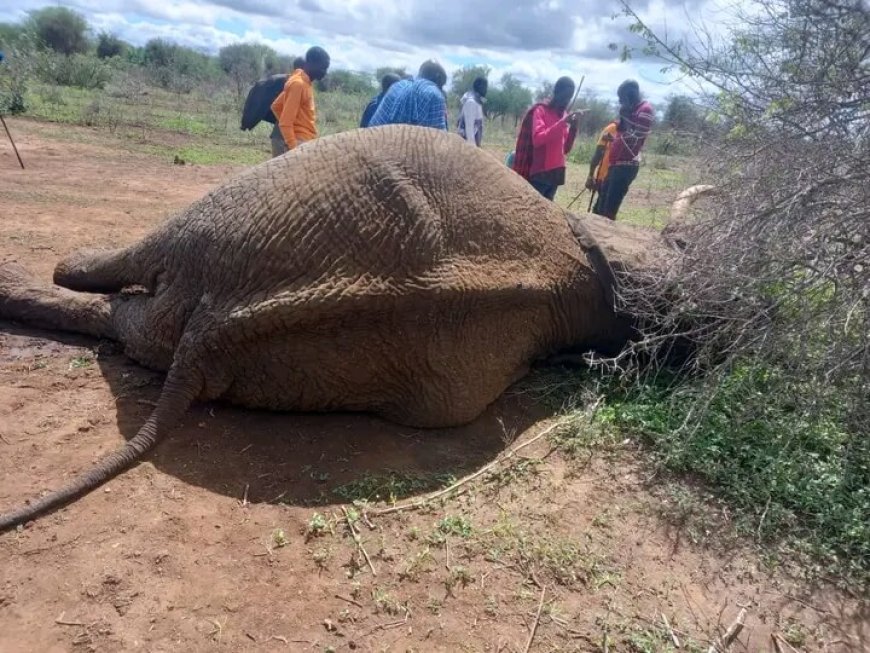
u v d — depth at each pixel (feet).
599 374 14.69
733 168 13.26
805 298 11.16
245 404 12.09
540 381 14.42
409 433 12.30
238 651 7.94
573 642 8.46
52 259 18.84
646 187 35.60
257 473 10.83
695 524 10.60
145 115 60.08
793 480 11.37
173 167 37.42
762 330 11.43
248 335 11.09
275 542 9.52
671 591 9.42
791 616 9.18
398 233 11.12
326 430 12.05
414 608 8.71
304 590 8.82
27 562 8.80
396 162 11.51
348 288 10.84
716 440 12.13
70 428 11.39
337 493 10.59
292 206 11.08
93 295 14.47
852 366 10.74
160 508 9.87
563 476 11.55
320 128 63.98
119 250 13.97
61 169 33.14
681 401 13.02
